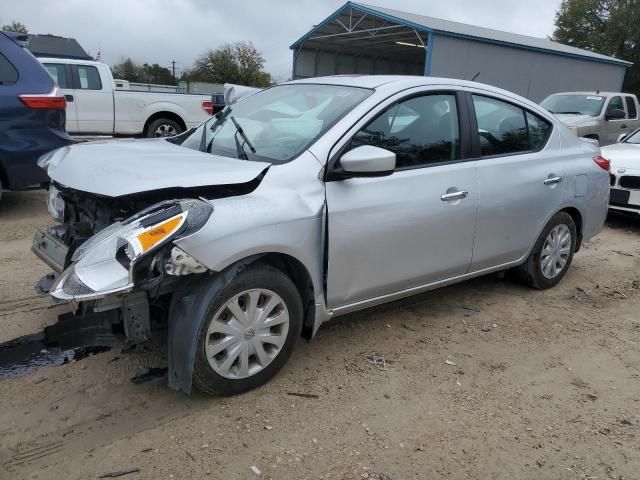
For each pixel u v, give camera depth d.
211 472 2.57
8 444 2.70
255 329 3.09
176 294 2.95
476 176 4.04
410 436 2.90
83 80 11.43
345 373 3.46
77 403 3.04
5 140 6.33
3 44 6.44
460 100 4.06
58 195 3.88
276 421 2.96
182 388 2.90
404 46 28.59
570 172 4.80
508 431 2.99
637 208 7.23
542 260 4.88
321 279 3.32
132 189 2.83
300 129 3.56
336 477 2.58
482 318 4.39
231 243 2.85
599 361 3.82
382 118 3.58
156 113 12.23
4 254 5.38
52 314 4.06
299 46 29.19
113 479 2.50
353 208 3.34
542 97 23.81
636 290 5.26
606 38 40.62
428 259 3.83
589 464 2.76
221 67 58.06
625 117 12.70
